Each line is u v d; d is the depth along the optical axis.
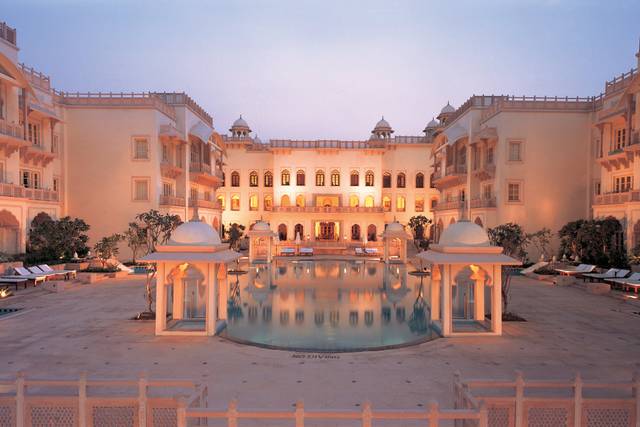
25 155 26.14
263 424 7.20
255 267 32.44
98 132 32.34
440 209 42.81
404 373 9.63
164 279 12.82
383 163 53.16
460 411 5.63
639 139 23.38
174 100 36.38
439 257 12.80
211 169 42.28
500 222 31.22
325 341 12.70
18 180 24.80
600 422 6.28
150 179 32.31
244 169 53.44
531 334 13.05
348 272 29.56
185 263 12.84
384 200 53.00
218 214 44.28
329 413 5.62
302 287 22.81
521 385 6.22
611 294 19.66
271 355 10.98
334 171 51.31
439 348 11.62
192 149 38.84
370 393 8.45
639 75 22.72
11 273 20.55
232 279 25.61
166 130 33.16
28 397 6.27
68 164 32.31
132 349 11.36
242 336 13.20
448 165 40.62
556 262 26.67
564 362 10.45
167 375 9.47
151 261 12.38
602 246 24.47
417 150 53.19
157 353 11.03
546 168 31.30
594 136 31.09
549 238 30.52
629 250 23.56
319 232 50.72
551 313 16.08
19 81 24.16
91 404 6.26
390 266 33.22
